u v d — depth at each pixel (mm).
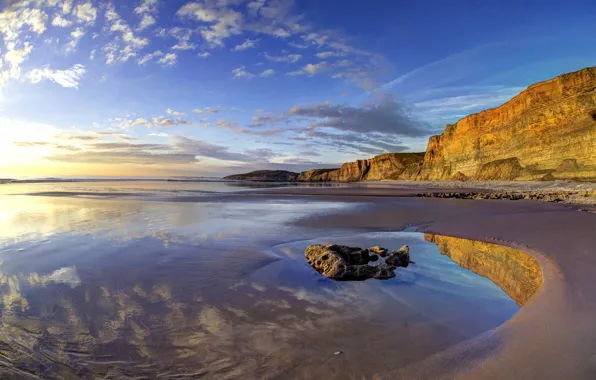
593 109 36031
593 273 5684
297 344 3701
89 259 7223
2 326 4035
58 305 4691
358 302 5008
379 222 13164
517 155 48656
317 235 10469
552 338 3541
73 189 38250
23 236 9773
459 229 11422
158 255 7625
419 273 6578
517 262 7352
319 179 181000
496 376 2949
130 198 25688
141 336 3826
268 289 5504
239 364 3299
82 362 3305
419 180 85250
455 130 72750
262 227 11828
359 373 3148
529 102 47375
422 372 3117
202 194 32031
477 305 4898
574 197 22172
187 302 4863
